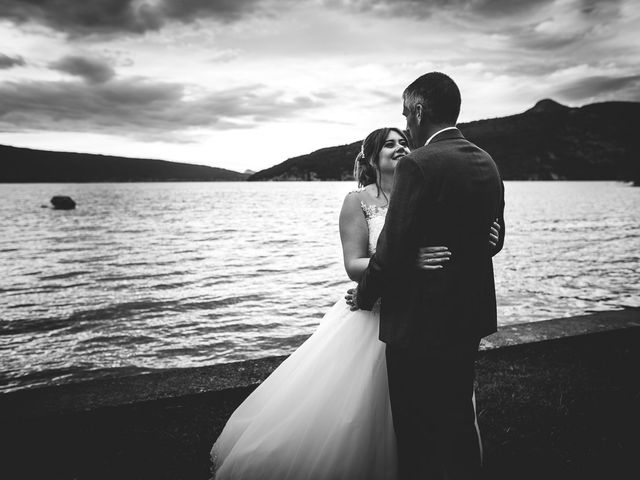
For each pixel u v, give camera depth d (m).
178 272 16.14
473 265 1.77
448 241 1.71
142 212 58.56
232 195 134.50
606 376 3.36
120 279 14.84
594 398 3.04
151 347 8.15
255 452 2.16
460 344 1.74
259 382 3.03
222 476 2.20
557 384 3.23
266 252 21.72
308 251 22.08
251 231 33.41
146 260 19.25
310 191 173.62
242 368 3.23
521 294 11.51
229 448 2.38
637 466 2.35
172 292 12.78
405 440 1.93
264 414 2.25
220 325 9.45
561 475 2.30
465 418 1.80
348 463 2.09
